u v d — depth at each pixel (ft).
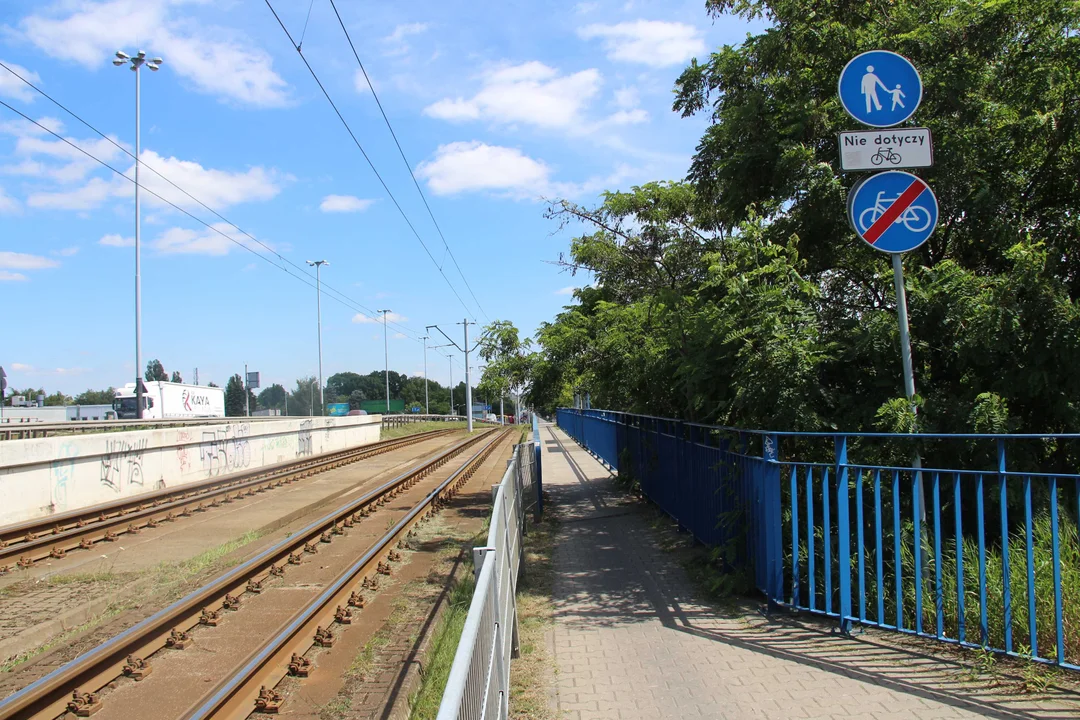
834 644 16.38
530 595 22.58
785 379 19.42
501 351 51.44
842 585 16.84
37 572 26.45
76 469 41.06
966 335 18.97
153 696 15.43
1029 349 18.25
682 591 21.66
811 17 24.43
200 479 56.85
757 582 19.69
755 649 16.40
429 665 17.37
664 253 39.73
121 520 34.53
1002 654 14.75
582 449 93.04
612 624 19.06
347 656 18.03
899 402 17.78
